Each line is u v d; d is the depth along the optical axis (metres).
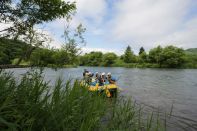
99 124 3.46
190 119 9.73
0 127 2.34
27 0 4.14
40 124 2.77
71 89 3.53
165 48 86.62
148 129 3.86
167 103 13.43
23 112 2.82
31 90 3.27
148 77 35.75
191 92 18.55
